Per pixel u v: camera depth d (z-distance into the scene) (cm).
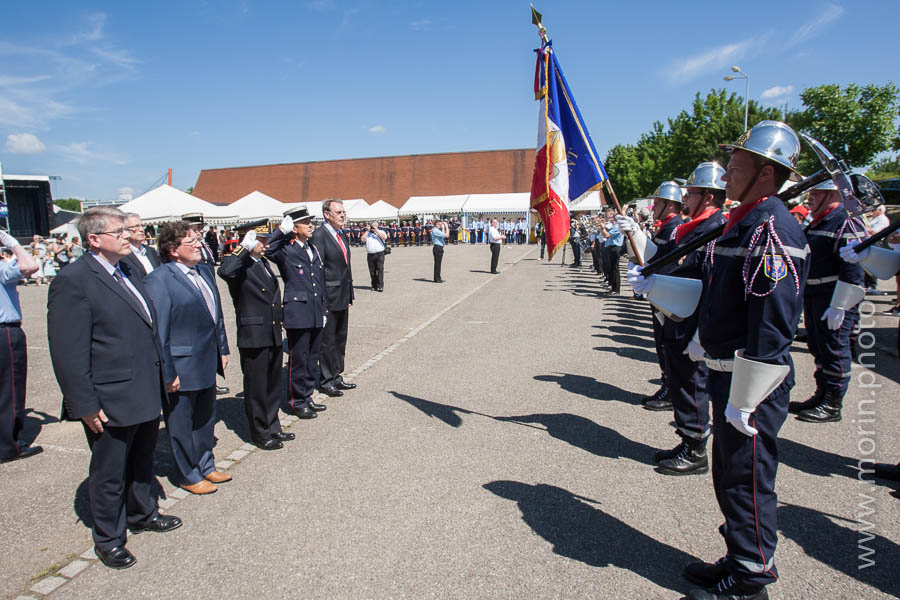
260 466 434
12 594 287
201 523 353
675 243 388
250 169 7294
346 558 309
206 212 2341
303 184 6962
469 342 860
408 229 4334
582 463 424
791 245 232
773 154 245
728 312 256
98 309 306
